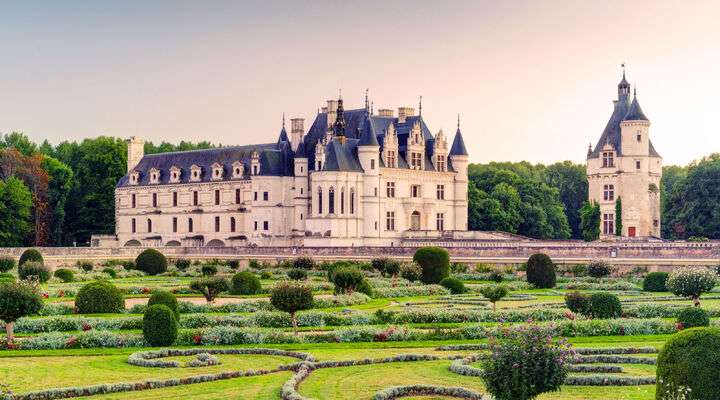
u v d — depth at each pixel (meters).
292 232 181.50
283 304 65.88
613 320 65.44
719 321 66.19
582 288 102.12
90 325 66.06
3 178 198.12
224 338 60.62
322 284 102.06
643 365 51.72
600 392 44.53
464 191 186.88
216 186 193.50
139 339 59.84
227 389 45.47
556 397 43.41
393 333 62.41
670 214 178.88
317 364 51.59
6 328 62.69
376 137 172.38
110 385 45.25
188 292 95.38
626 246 114.56
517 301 87.50
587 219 179.88
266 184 180.75
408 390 44.62
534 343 38.25
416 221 180.12
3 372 50.44
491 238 173.12
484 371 38.72
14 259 128.38
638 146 174.88
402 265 111.12
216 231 193.38
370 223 170.38
